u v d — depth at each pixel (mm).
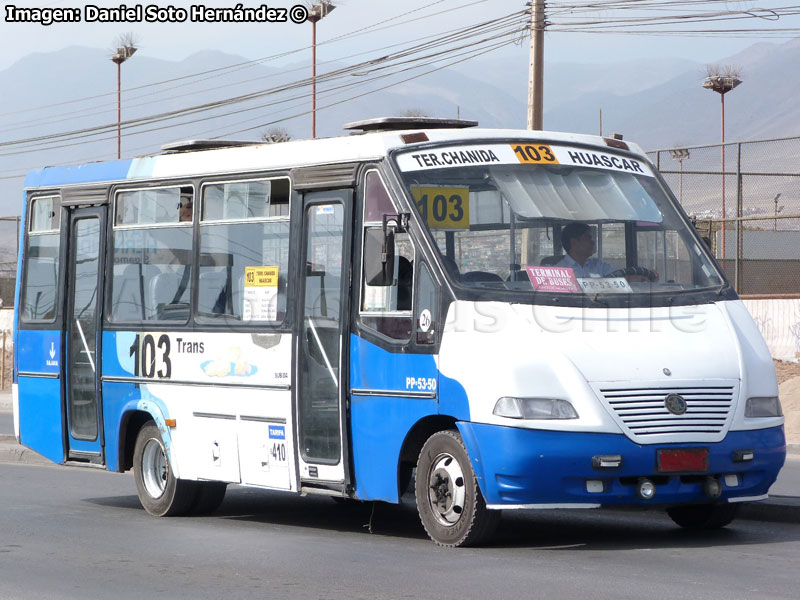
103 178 16109
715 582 9617
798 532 12469
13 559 11750
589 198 12516
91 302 16156
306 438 13055
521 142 12797
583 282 11859
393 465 11992
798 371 31641
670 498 11102
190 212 14828
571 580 9805
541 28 31453
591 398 10914
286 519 14750
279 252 13586
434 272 11750
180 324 14758
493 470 10969
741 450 11258
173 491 14875
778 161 34500
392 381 12023
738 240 34562
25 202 17406
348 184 12758
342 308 12625
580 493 10875
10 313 55312
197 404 14445
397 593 9516
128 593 9898
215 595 9695
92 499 16922
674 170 34281
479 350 11242
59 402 16500
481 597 9234
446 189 12195
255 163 14039
